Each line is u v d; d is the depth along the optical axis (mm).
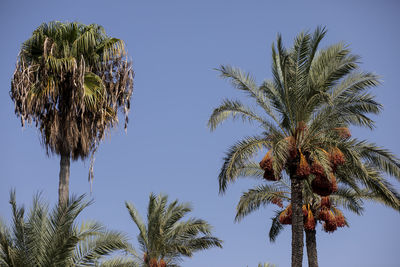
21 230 14602
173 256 26703
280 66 17812
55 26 17531
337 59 17703
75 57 17422
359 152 17328
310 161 17125
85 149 16812
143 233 26938
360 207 22875
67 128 16500
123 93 17625
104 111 17344
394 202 17422
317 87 17109
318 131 17359
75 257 14711
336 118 17125
